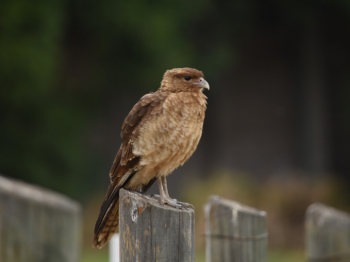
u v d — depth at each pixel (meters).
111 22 14.56
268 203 13.84
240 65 18.80
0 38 12.88
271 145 18.84
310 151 18.48
